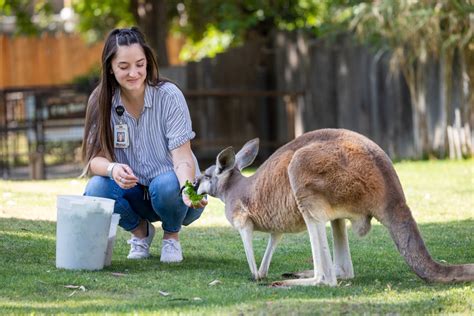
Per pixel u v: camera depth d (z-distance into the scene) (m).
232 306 5.92
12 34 25.94
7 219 9.67
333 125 17.55
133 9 19.52
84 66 24.91
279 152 6.65
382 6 14.67
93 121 7.63
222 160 6.89
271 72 18.62
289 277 6.93
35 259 7.59
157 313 5.73
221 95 17.61
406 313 5.70
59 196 7.29
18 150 18.33
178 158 7.53
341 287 6.48
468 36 14.48
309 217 6.36
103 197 7.64
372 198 6.32
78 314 5.75
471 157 15.49
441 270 6.30
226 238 8.92
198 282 6.84
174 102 7.56
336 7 17.31
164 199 7.44
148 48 7.45
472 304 5.89
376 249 8.23
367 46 16.75
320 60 17.61
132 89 7.36
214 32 23.08
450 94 15.59
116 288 6.61
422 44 14.91
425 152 15.99
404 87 16.36
